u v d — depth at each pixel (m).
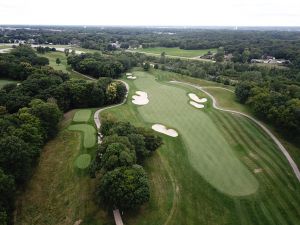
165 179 41.41
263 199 39.12
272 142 56.16
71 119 60.94
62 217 33.81
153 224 33.19
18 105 58.47
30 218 33.59
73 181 39.62
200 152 49.91
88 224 32.75
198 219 34.81
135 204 32.59
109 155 36.91
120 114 66.25
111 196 32.69
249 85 80.38
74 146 48.56
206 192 39.56
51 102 58.62
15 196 36.03
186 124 61.59
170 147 50.97
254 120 66.56
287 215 36.91
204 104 76.06
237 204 37.72
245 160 48.50
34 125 46.72
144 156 43.91
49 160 44.62
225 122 63.72
